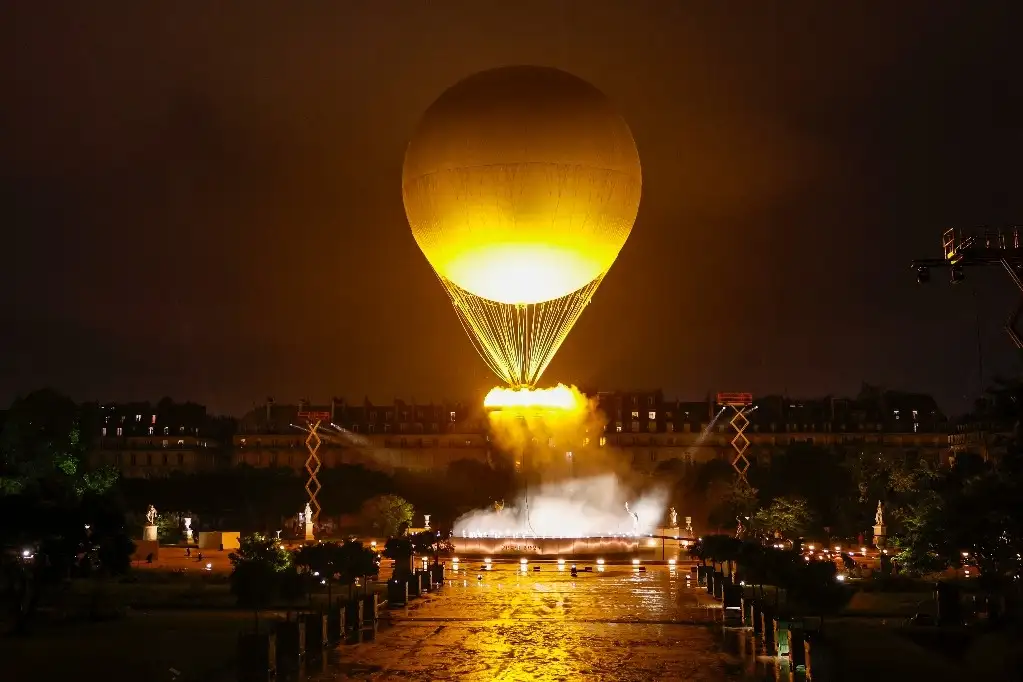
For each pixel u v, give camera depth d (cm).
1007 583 5866
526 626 6444
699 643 5784
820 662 4750
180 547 13675
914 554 6894
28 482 10856
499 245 8762
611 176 8638
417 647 5656
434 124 8700
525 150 8388
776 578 6906
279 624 5166
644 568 10956
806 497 16975
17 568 6122
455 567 11081
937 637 5572
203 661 5141
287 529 17475
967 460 6147
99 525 6250
